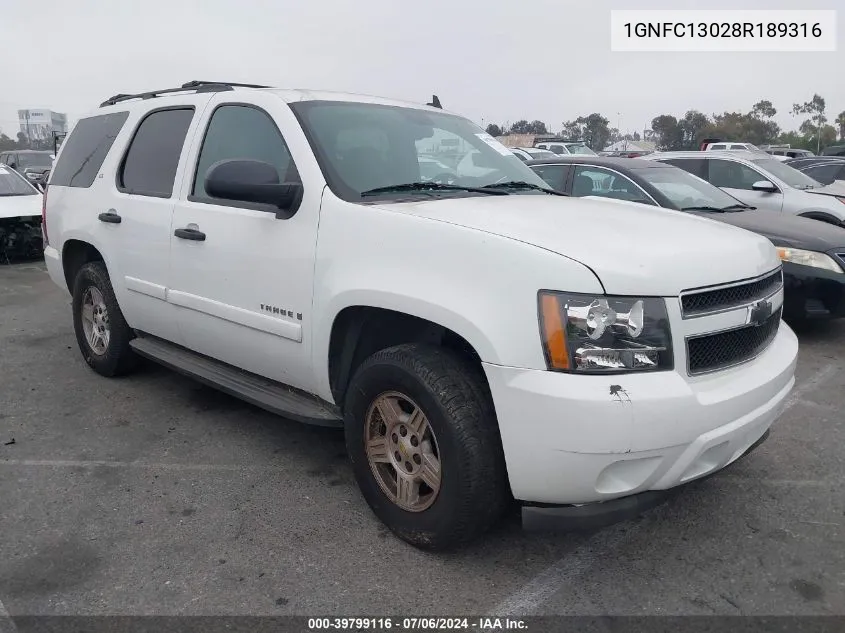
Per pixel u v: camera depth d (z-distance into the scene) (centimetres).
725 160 1030
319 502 343
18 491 353
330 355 322
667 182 722
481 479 269
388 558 296
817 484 362
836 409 466
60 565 290
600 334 245
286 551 301
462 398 269
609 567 291
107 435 422
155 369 540
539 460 250
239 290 360
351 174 333
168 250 405
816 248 616
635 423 241
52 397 482
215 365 415
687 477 264
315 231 320
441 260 273
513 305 252
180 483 362
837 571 288
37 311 750
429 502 289
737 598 272
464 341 289
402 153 365
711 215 676
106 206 463
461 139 409
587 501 257
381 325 320
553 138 2681
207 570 288
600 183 742
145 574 285
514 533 315
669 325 254
